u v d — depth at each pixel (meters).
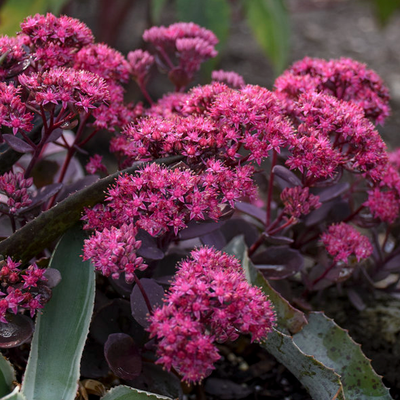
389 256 1.12
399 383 1.11
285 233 1.12
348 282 1.15
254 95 0.96
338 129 0.98
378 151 0.99
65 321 0.96
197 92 1.00
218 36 1.36
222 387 1.10
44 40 0.98
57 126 0.97
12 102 0.95
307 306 1.09
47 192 1.00
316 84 1.04
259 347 1.13
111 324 1.01
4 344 0.93
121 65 1.04
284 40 1.46
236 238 1.08
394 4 1.83
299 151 0.97
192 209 0.93
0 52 0.97
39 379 0.94
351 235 1.04
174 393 0.98
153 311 0.94
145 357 1.00
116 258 0.91
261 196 1.40
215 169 0.94
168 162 0.96
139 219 0.95
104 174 1.06
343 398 0.96
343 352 1.02
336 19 3.21
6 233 1.02
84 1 2.36
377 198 1.05
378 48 2.84
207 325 0.94
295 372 0.99
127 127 1.02
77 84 0.95
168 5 2.85
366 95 1.06
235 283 0.91
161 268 1.04
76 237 0.99
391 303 1.13
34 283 0.93
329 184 1.01
